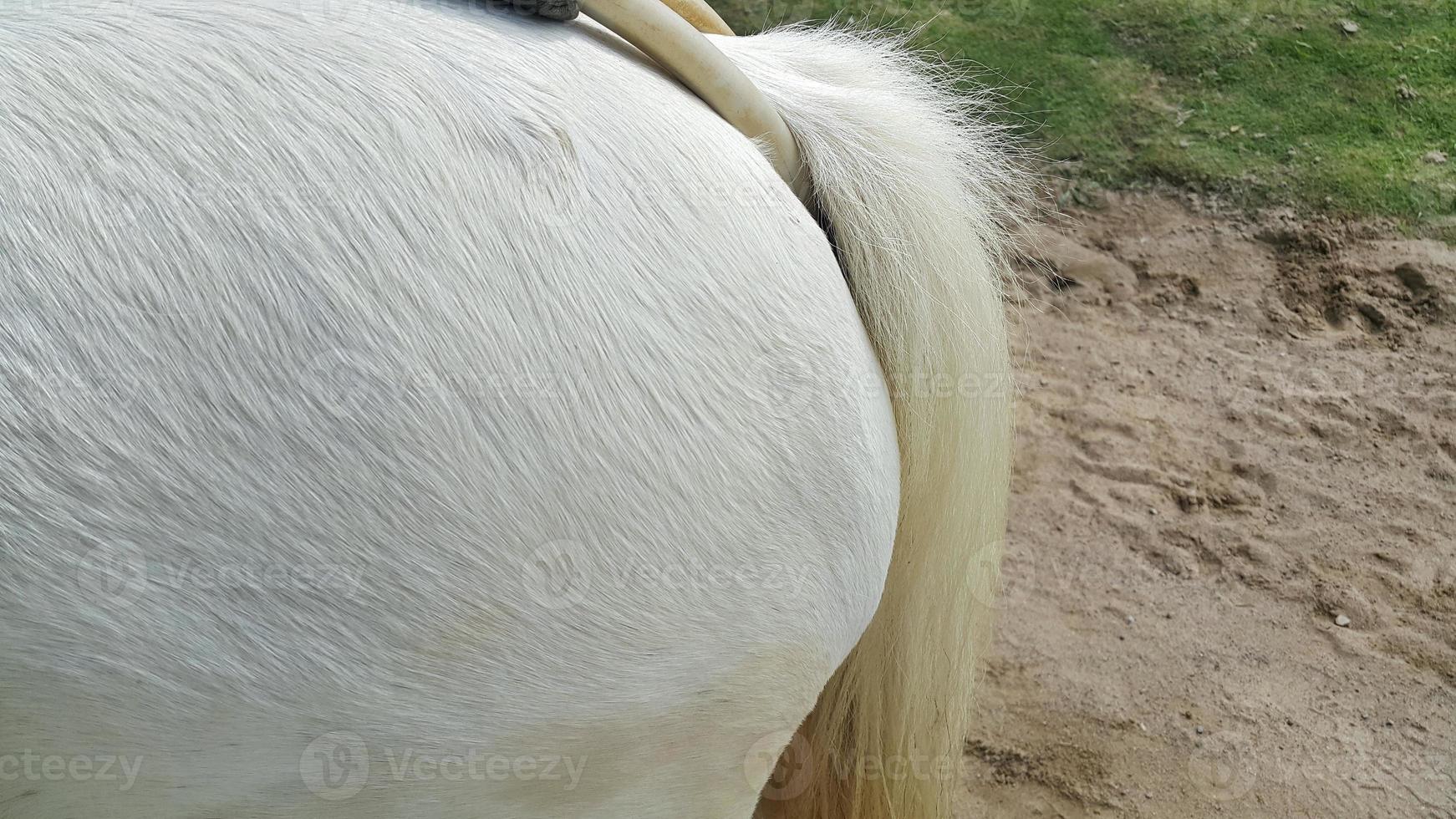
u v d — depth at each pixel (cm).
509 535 76
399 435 72
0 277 67
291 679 73
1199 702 202
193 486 69
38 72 72
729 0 407
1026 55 380
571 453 77
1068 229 325
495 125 78
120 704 70
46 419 67
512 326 75
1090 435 266
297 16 78
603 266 79
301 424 70
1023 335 287
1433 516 242
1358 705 201
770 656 92
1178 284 310
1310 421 267
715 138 90
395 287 72
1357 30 386
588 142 81
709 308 83
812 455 90
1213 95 364
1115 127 355
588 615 80
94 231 68
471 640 77
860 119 104
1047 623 220
